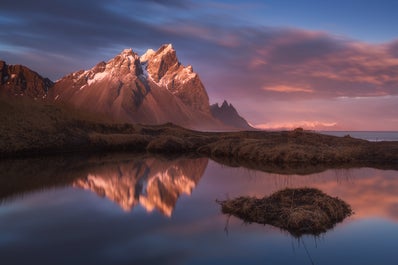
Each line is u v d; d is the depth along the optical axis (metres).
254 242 10.09
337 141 44.78
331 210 12.59
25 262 8.56
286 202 13.62
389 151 35.84
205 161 33.66
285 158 32.56
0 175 22.61
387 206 14.49
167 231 11.05
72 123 45.28
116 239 10.25
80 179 21.59
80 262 8.59
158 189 18.62
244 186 19.69
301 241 10.17
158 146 43.94
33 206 14.29
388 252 9.35
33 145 35.38
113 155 38.47
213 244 9.90
